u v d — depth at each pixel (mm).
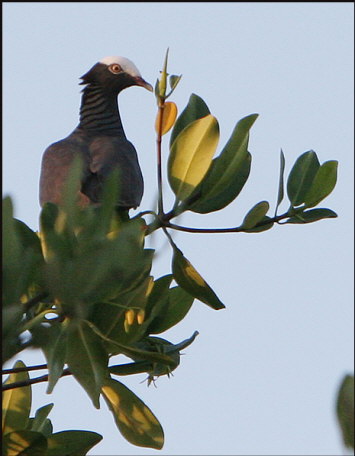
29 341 7723
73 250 7152
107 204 7141
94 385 8180
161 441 9594
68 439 9227
